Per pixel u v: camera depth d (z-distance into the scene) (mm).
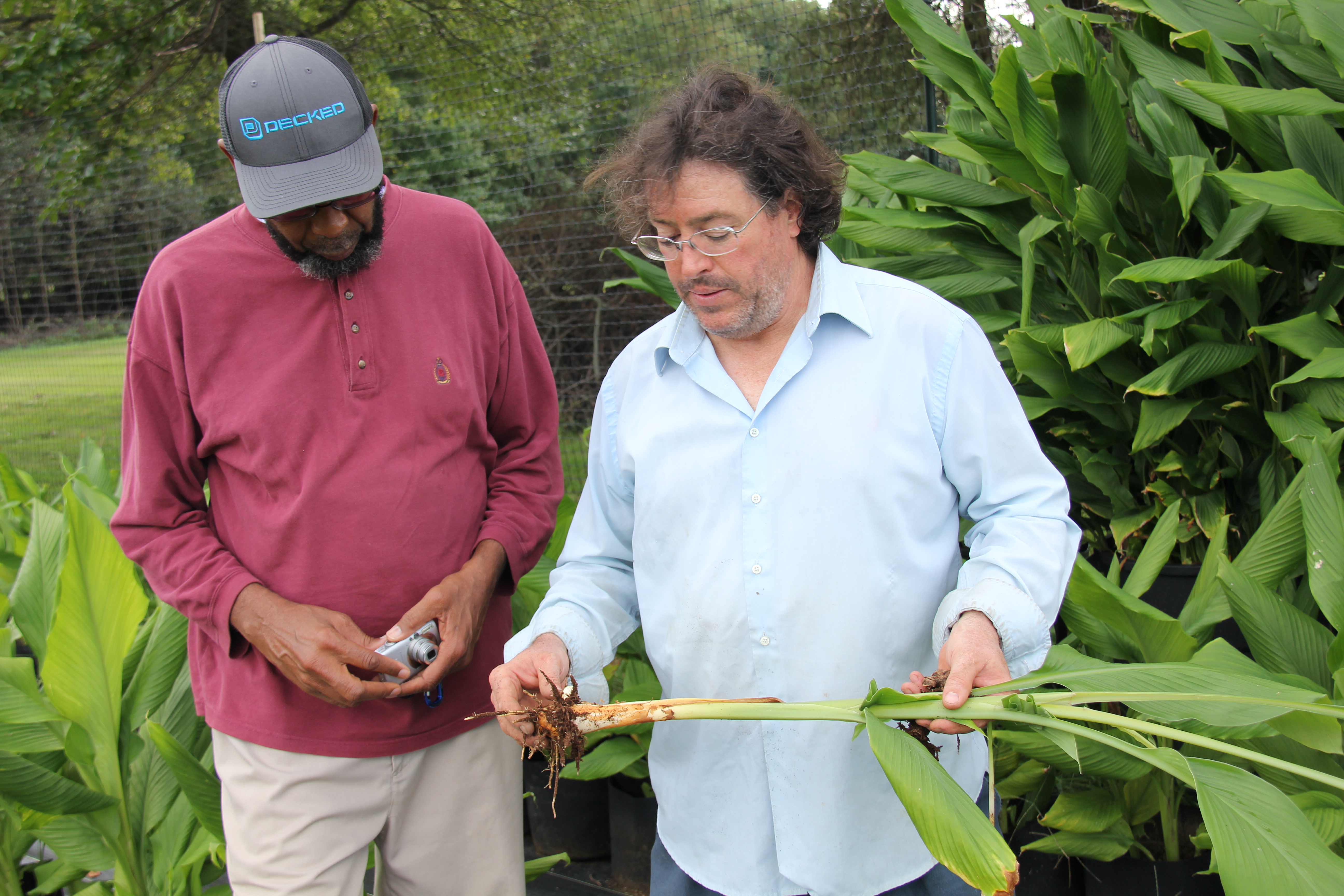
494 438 1968
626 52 5508
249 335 1651
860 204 3018
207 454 1712
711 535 1430
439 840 1799
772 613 1397
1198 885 2010
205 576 1658
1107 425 2586
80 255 7477
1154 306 2350
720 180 1264
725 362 1459
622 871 2754
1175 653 1844
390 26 7121
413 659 1609
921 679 1302
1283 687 1254
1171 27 2615
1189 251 2602
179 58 8328
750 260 1299
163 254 1663
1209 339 2430
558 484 2000
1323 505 1840
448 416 1731
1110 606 1842
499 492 1902
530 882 2781
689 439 1444
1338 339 2250
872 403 1375
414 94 6395
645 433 1485
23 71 7801
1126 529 2490
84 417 7270
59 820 2162
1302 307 2492
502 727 1383
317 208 1542
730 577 1413
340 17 7871
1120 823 2055
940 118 4340
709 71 1363
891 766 1165
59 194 7434
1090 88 2354
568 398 6059
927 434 1382
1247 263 2332
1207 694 1233
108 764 2084
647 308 5887
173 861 2121
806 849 1413
